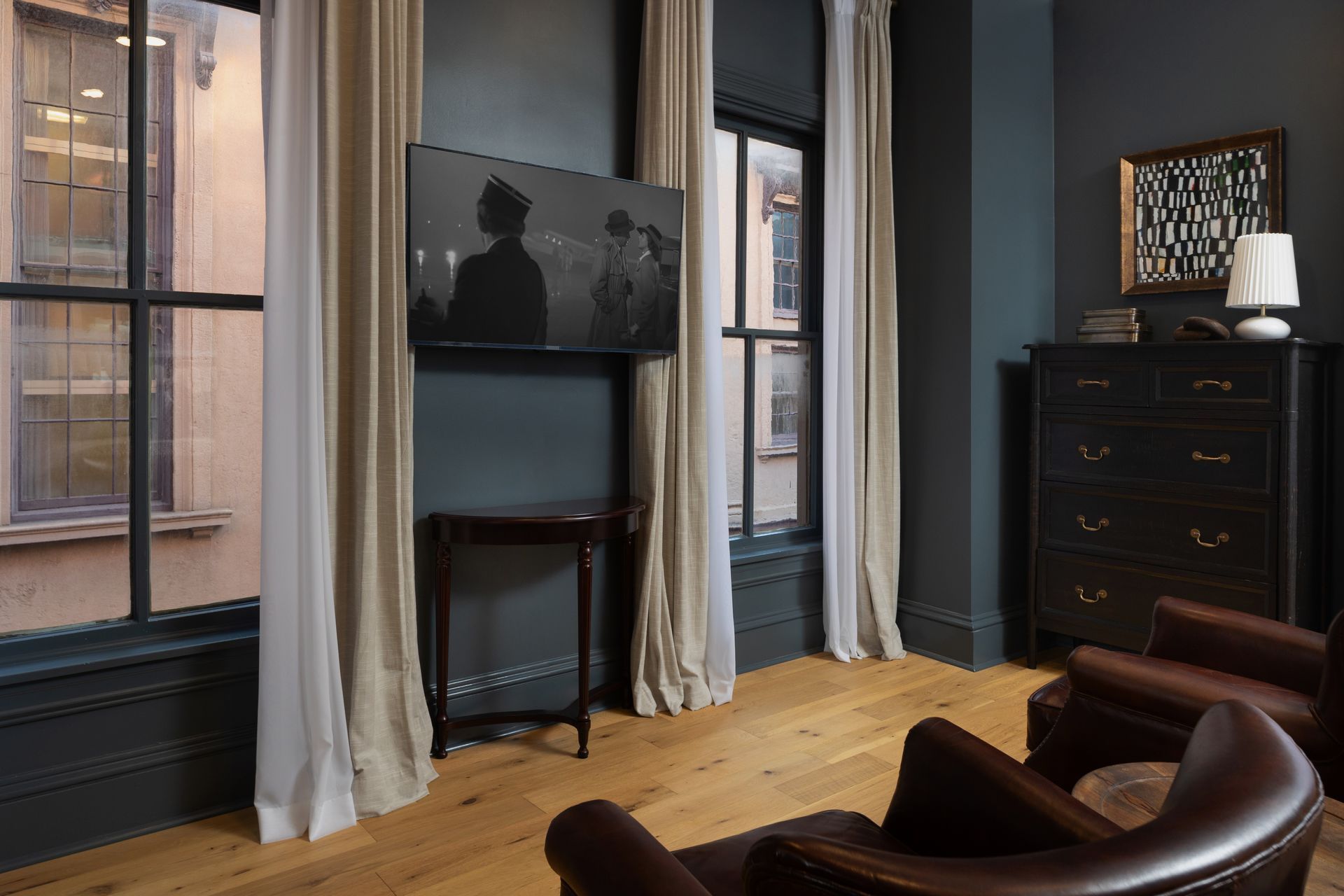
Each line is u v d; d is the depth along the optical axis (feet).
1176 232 12.84
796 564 13.71
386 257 8.77
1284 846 2.65
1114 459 12.11
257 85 8.91
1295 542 10.59
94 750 7.90
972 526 13.21
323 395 8.50
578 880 3.94
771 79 12.94
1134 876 2.47
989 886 2.51
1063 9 14.16
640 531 11.34
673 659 11.35
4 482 7.80
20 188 7.79
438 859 7.77
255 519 9.11
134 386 8.30
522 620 10.83
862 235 13.35
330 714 8.25
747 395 13.46
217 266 8.75
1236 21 12.28
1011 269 13.67
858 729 10.77
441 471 10.14
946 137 13.37
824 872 2.77
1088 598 12.46
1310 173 11.66
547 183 10.03
